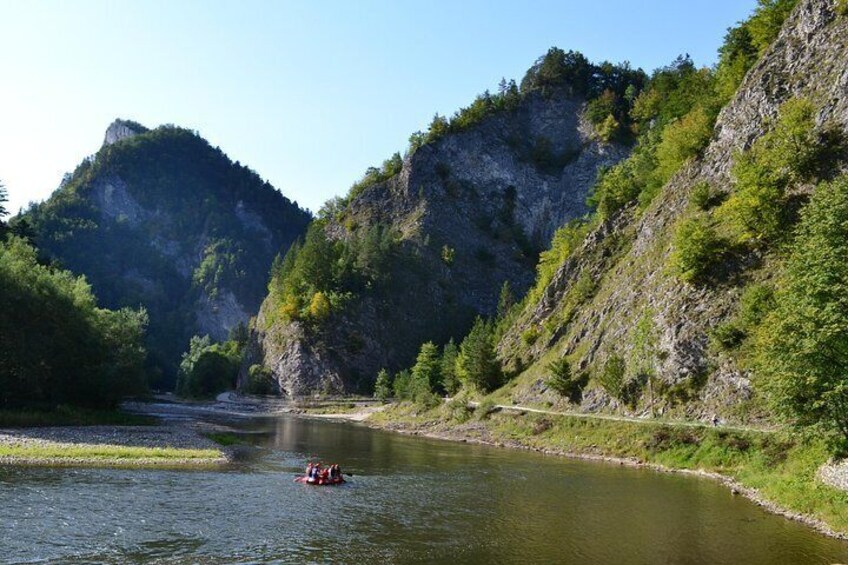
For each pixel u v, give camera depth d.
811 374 37.00
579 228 132.38
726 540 30.77
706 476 51.66
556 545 29.72
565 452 68.50
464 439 85.62
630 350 75.12
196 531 30.27
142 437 65.69
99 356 94.69
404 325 195.00
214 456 54.78
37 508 32.72
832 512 33.75
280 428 100.69
